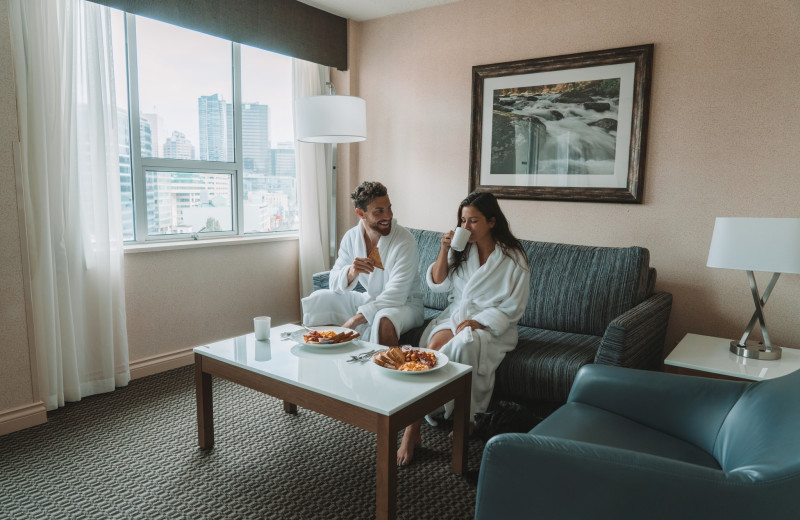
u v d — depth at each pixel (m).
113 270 2.54
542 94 2.89
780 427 1.11
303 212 3.49
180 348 2.94
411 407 1.44
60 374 2.34
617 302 2.37
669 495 0.97
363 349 1.88
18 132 2.05
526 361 2.09
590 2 2.73
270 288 3.43
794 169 2.28
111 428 2.17
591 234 2.84
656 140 2.61
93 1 2.31
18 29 2.07
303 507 1.64
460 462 1.81
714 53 2.42
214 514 1.60
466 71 3.19
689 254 2.57
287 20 3.16
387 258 2.39
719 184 2.46
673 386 1.47
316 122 2.78
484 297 2.20
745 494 0.92
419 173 3.45
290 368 1.67
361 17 3.53
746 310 2.45
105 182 2.42
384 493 1.40
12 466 1.85
